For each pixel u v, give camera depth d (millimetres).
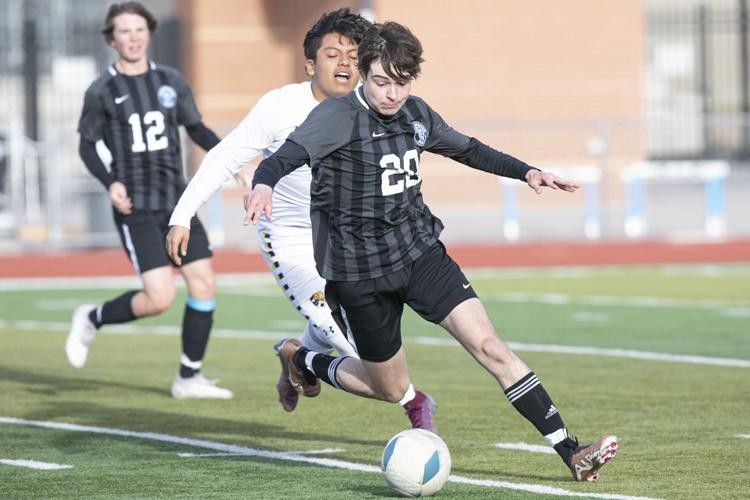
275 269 22141
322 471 19766
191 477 19391
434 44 82125
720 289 51594
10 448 22016
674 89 98062
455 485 18484
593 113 83062
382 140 17641
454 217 73688
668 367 31484
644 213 73750
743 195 79000
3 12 85250
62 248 64875
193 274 27531
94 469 20109
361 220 17797
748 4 95750
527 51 82625
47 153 64875
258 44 92688
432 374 31031
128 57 27375
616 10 83125
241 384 29859
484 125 69562
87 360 34562
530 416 18141
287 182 21719
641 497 17562
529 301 48000
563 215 72875
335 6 86562
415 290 18125
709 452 20969
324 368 20188
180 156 27812
